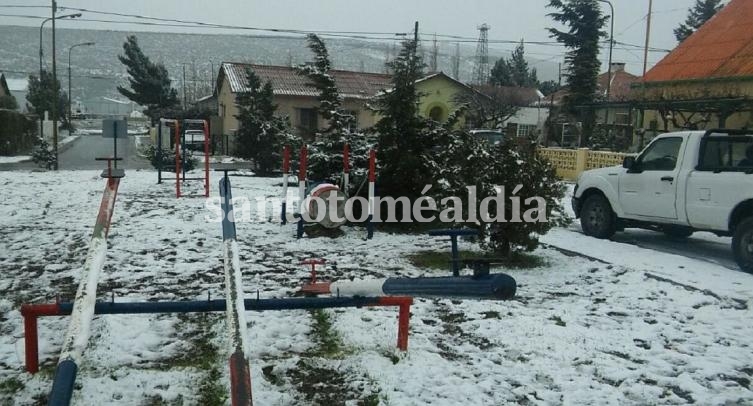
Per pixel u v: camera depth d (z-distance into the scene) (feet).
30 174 65.77
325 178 37.86
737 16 97.25
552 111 130.11
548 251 30.58
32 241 30.35
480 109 109.50
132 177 63.46
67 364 8.97
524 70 231.50
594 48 119.96
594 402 14.53
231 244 13.39
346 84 120.37
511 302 21.89
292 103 117.08
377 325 19.11
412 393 14.64
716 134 29.86
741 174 27.86
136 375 15.19
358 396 14.49
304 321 19.34
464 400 14.37
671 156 31.45
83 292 11.03
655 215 31.71
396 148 35.04
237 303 10.95
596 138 90.58
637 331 19.30
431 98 117.29
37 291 22.18
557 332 18.90
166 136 119.85
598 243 33.12
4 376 15.08
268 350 17.13
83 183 55.93
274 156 70.69
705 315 20.88
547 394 14.84
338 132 38.73
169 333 18.25
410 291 15.01
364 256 28.91
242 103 76.79
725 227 28.50
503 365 16.52
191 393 14.47
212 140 130.82
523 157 26.66
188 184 56.90
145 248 29.25
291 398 14.23
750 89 78.02
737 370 16.66
